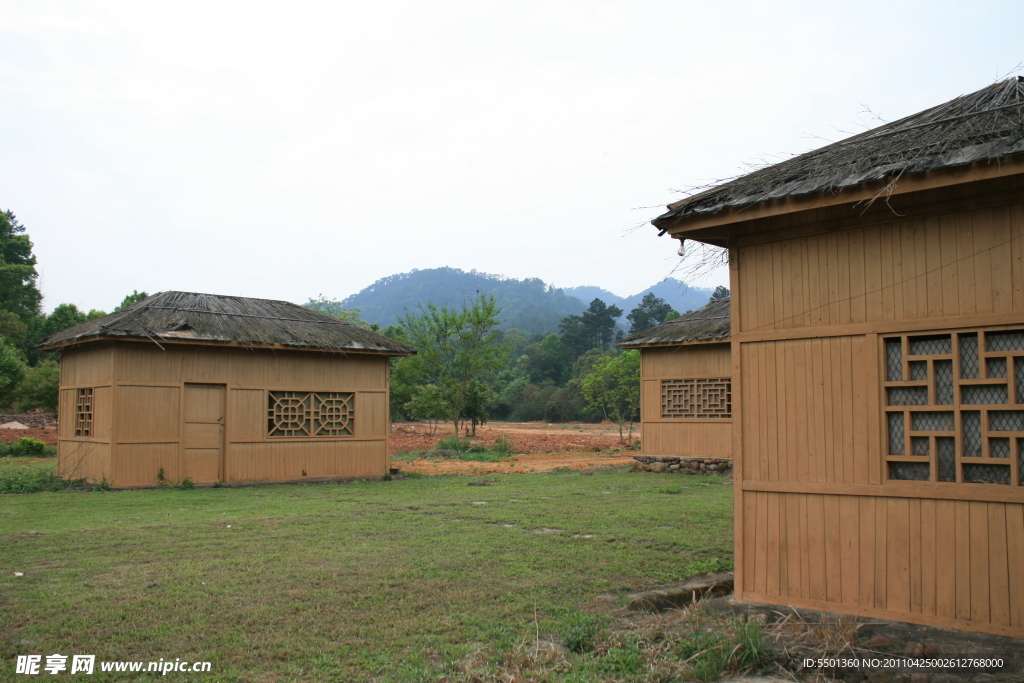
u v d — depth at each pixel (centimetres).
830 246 577
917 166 480
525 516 1029
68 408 1584
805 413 582
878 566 536
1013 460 487
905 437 535
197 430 1488
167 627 523
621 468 1950
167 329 1438
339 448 1653
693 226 604
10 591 609
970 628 492
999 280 496
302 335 1609
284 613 559
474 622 543
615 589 634
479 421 3134
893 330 540
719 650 472
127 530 909
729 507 1114
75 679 432
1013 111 518
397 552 778
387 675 442
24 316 4681
